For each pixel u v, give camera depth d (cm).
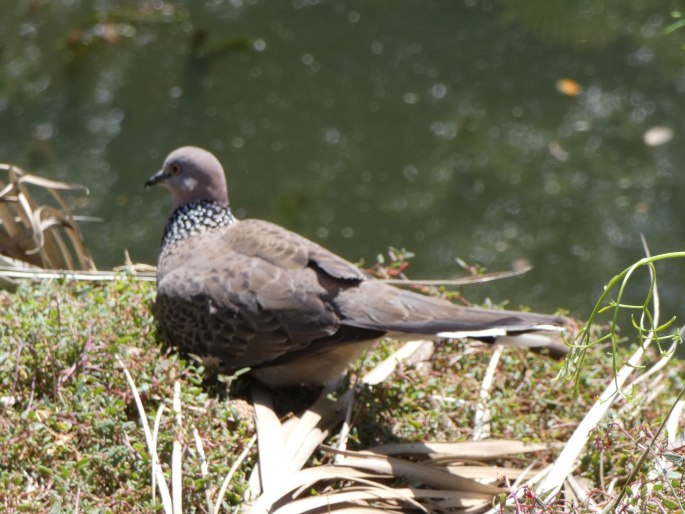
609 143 1650
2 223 1037
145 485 714
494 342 817
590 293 1488
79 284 957
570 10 1845
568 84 1731
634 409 846
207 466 725
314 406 818
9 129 1634
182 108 1678
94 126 1648
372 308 821
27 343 790
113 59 1736
